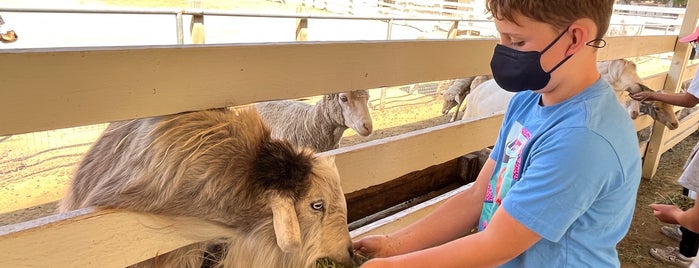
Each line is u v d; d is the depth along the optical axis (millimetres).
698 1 4691
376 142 2195
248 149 1593
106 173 1597
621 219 1353
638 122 4953
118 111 1322
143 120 1539
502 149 1643
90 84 1257
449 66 2336
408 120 8383
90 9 4910
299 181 1614
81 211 1434
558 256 1364
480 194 1764
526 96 1555
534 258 1408
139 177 1490
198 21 5820
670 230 4133
